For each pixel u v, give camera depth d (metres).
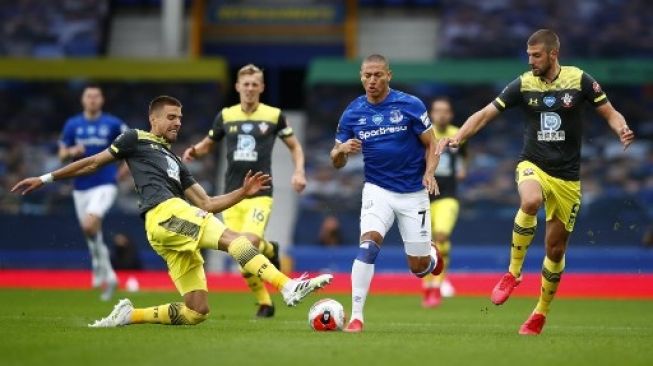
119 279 71.56
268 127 41.09
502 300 31.03
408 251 32.41
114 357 23.03
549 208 31.17
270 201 40.69
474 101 109.56
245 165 40.97
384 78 31.55
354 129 32.19
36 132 107.62
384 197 31.89
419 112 31.59
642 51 111.94
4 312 42.41
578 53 112.38
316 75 107.06
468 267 82.31
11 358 22.92
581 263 81.81
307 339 27.41
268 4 115.25
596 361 23.33
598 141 105.62
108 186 53.56
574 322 41.53
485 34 114.25
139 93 109.38
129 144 30.45
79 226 91.38
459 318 42.84
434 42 117.19
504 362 22.78
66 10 117.00
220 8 114.88
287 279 28.69
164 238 29.50
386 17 119.38
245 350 24.39
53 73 106.19
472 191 100.88
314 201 100.69
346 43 113.81
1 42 114.50
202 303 30.61
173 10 105.94
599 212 95.06
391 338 28.25
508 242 91.12
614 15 114.62
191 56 111.06
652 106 107.62
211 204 31.06
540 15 115.62
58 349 24.64
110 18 119.56
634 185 100.44
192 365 21.69
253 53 114.62
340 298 60.03
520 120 108.62
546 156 30.62
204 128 107.00
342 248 81.00
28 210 97.75
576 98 30.33
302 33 114.31
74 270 85.75
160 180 30.23
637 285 69.00
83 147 51.94
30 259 85.88
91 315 40.19
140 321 31.22
